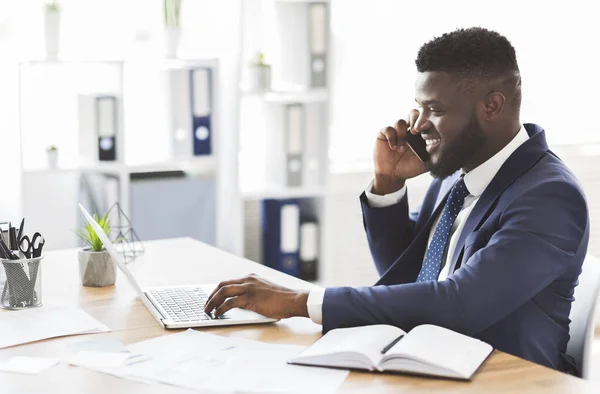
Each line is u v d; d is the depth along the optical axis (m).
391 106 4.23
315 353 1.55
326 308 1.72
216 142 3.78
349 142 4.21
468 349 1.57
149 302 1.90
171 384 1.45
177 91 3.70
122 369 1.52
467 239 1.85
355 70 4.18
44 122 3.51
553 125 4.39
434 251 2.00
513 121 1.90
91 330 1.76
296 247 3.95
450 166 1.92
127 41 3.77
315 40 3.89
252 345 1.66
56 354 1.62
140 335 1.74
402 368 1.49
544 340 1.79
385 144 2.19
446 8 4.20
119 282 2.21
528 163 1.86
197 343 1.67
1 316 1.86
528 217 1.75
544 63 4.34
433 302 1.68
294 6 3.88
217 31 3.91
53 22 3.46
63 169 3.46
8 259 1.90
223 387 1.43
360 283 4.27
